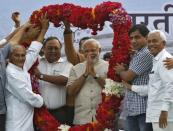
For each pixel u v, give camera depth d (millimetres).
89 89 12344
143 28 11742
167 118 11242
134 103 11727
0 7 18203
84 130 12102
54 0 18391
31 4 18328
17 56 12086
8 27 18188
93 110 12312
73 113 12617
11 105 12078
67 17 12367
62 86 12680
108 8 12055
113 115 12023
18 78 12016
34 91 12359
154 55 11461
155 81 11336
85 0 18375
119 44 11906
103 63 12500
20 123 12062
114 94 11953
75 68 12578
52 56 12773
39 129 12375
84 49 12352
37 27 12484
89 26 12289
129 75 11609
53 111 12664
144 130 11688
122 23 11945
